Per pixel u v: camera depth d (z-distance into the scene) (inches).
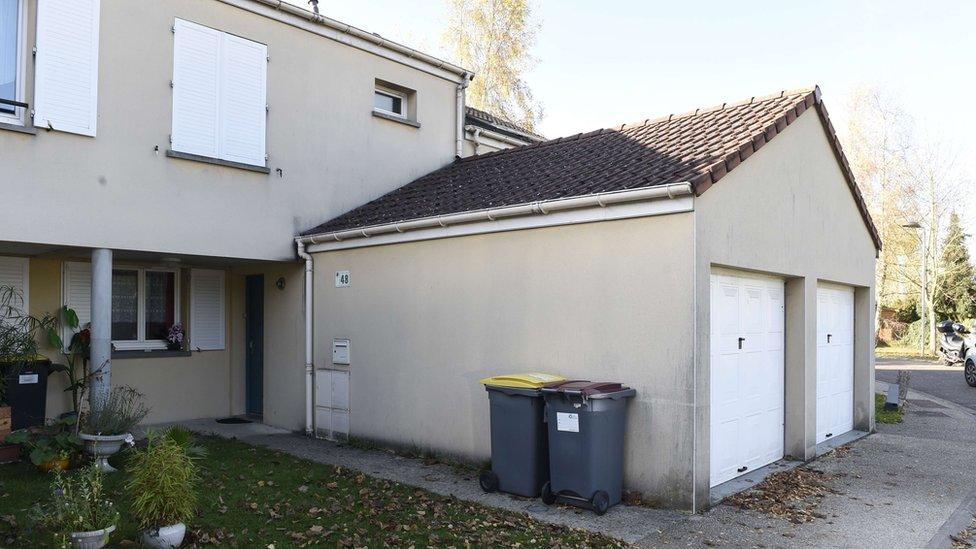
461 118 502.6
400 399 347.6
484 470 281.3
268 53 385.4
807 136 345.7
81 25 311.3
